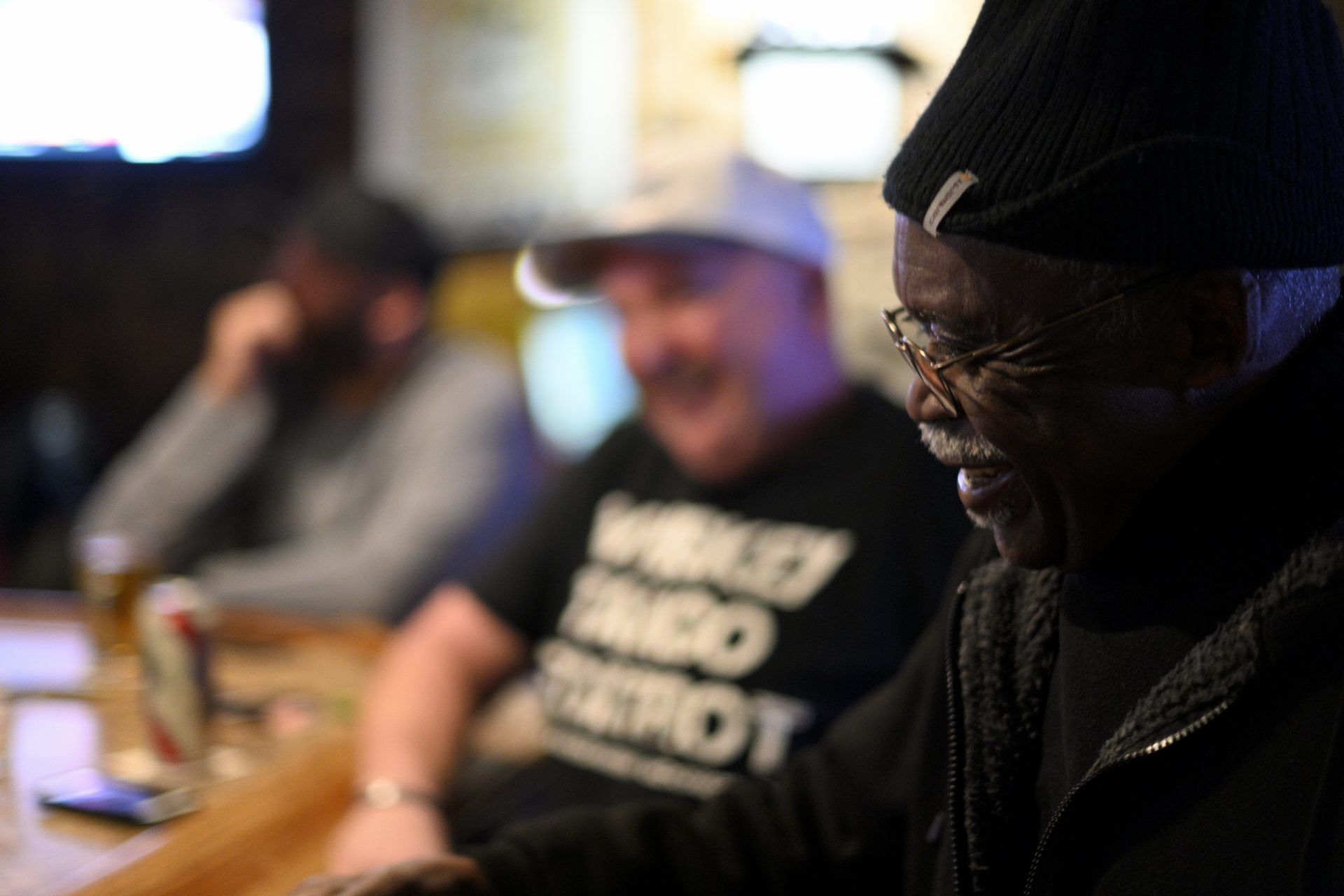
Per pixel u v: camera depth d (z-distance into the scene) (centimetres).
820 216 152
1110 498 70
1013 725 78
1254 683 63
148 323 369
